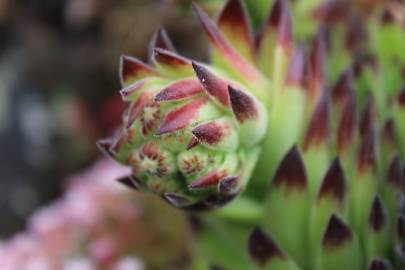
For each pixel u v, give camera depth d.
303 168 0.23
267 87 0.23
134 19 0.63
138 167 0.22
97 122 0.74
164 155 0.22
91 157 0.74
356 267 0.24
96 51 0.72
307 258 0.24
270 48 0.24
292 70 0.23
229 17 0.24
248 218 0.24
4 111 0.76
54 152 0.75
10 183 0.74
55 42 0.75
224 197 0.23
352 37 0.27
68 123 0.74
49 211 0.43
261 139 0.23
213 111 0.22
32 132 0.75
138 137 0.22
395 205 0.24
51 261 0.39
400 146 0.25
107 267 0.38
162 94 0.21
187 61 0.22
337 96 0.25
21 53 0.76
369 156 0.24
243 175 0.23
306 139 0.24
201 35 0.59
